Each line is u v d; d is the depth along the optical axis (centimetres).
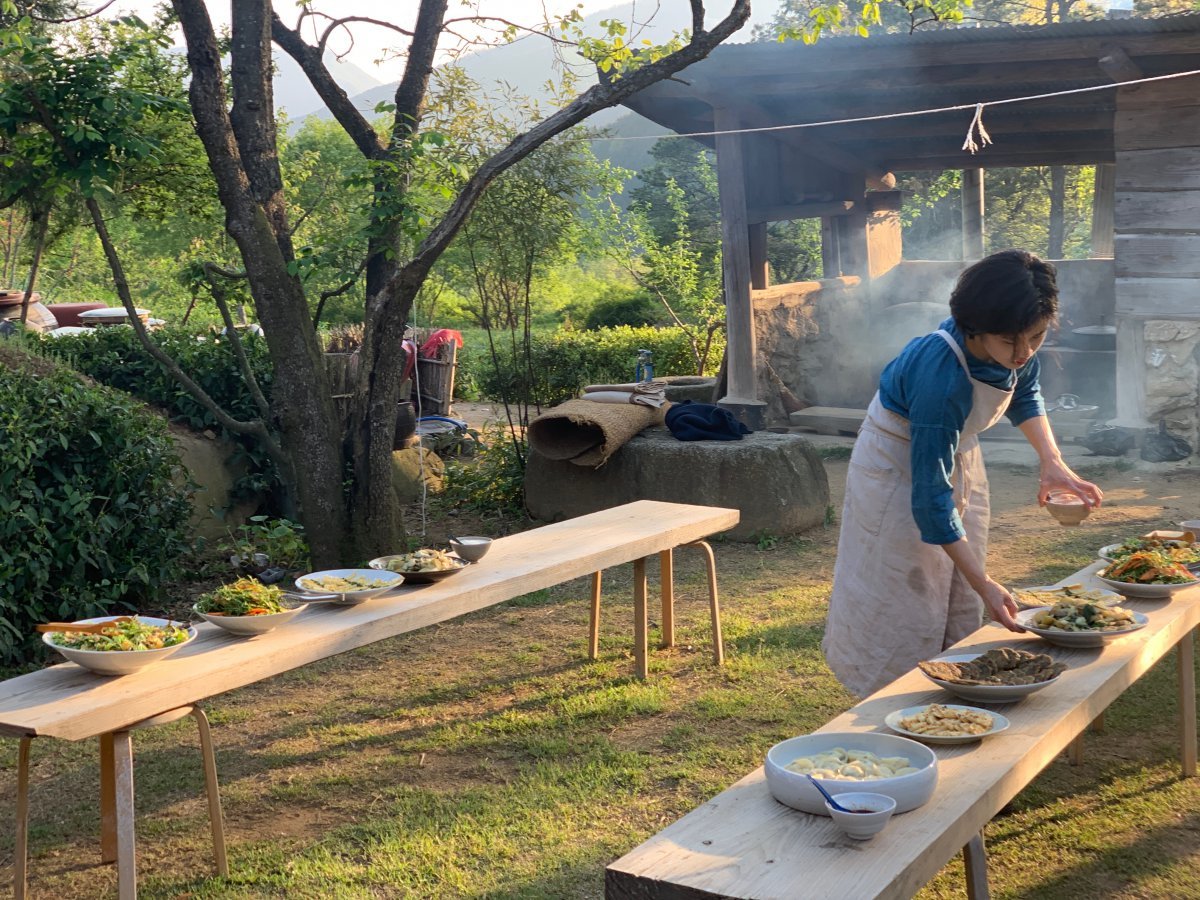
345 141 2584
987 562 657
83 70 639
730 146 1004
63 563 566
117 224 2100
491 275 938
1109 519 743
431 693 484
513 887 319
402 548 689
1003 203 2470
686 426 770
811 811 208
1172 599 342
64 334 888
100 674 309
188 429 795
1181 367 905
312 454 661
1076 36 804
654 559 704
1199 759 385
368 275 705
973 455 339
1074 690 266
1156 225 891
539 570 420
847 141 1223
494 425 1084
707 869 188
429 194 810
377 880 328
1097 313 1295
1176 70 856
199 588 664
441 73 795
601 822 360
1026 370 338
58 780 410
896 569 331
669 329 1582
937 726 240
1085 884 308
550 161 829
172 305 2250
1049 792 362
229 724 459
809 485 759
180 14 608
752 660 506
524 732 438
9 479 538
